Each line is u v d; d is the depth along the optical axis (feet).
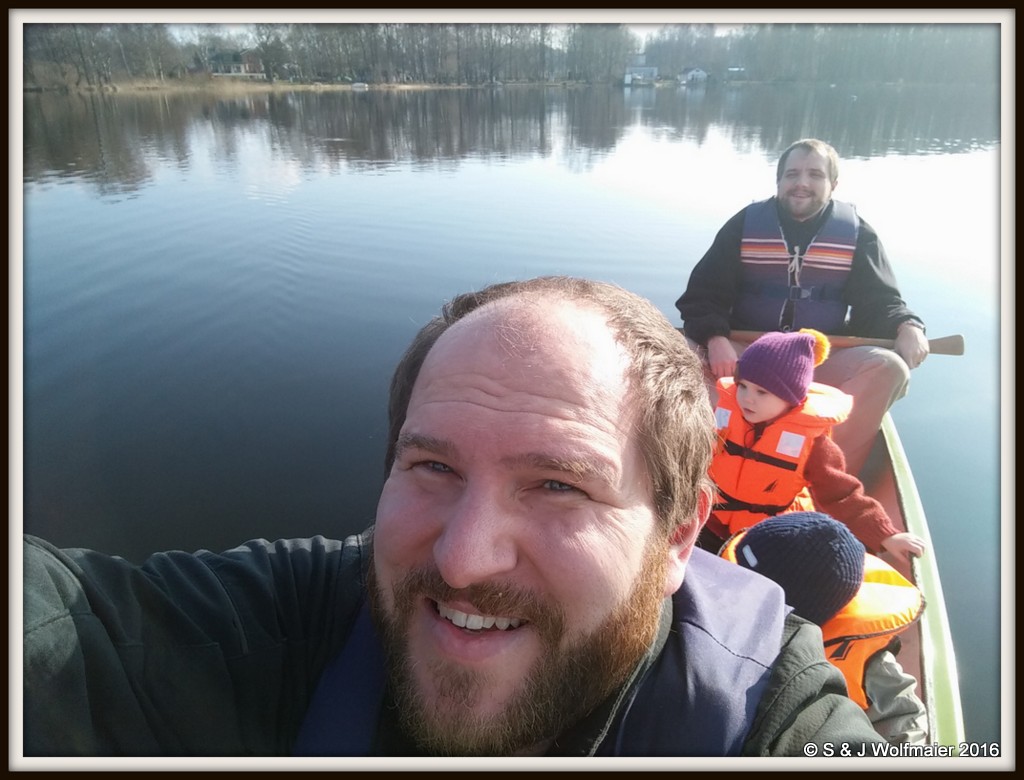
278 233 17.65
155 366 11.82
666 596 3.67
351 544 4.13
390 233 17.42
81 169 22.59
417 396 3.32
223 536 8.56
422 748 3.26
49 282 14.78
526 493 3.03
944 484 9.48
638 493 3.19
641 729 3.37
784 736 3.31
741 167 20.67
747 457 8.21
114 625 3.15
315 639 3.68
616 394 3.16
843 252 11.03
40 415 10.49
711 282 11.57
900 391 10.00
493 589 2.92
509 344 3.16
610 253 15.71
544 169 21.97
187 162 24.11
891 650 6.34
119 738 2.99
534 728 3.05
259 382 11.37
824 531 5.83
